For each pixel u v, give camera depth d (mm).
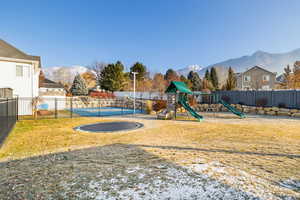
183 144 5738
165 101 19719
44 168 3447
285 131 8250
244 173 3137
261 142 6074
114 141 6348
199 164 3580
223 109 19781
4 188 2582
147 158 4051
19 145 5809
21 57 14930
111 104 29156
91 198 2264
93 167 3459
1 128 5781
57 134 7668
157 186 2590
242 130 8547
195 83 41969
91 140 6547
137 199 2229
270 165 3645
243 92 20516
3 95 10812
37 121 11742
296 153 4648
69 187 2590
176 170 3240
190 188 2523
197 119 12602
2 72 14062
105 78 33531
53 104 22531
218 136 7188
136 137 7051
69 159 4078
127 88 38438
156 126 9922
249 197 2295
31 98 14617
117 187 2570
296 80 35312
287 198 2295
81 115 15859
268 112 16203
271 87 37719
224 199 2230
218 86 43875
